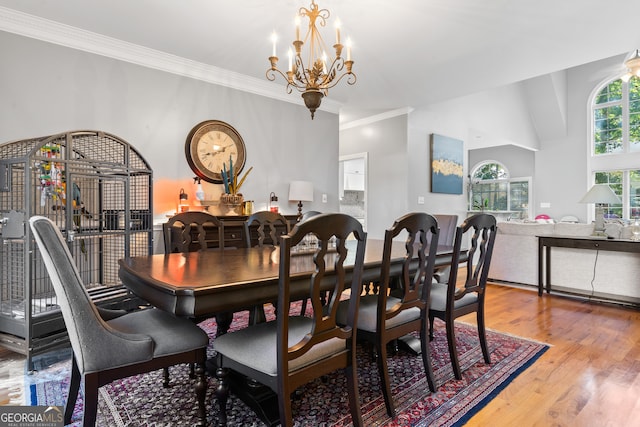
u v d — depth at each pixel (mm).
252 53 3486
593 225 3812
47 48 2904
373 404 1709
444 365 2152
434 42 3234
